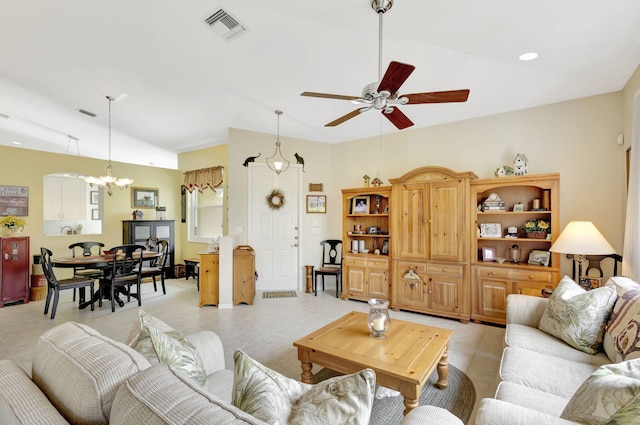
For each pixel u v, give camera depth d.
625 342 1.79
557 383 1.70
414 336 2.37
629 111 3.23
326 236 5.88
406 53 2.89
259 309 4.50
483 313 3.89
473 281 3.95
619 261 3.41
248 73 3.43
